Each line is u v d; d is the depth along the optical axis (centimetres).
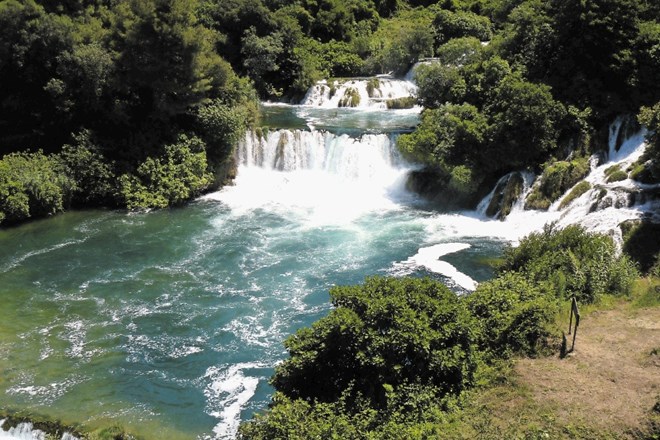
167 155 3994
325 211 3759
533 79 3756
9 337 2380
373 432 1434
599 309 2064
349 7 7725
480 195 3659
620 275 2205
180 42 3875
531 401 1570
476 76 3919
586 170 3409
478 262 2938
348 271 2909
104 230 3475
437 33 7162
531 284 2147
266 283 2816
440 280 2758
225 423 1889
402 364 1623
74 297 2703
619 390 1582
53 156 3856
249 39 6150
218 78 4281
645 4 3616
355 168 4150
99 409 1955
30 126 4044
